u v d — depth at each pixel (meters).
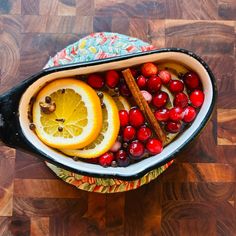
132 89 0.46
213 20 0.56
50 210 0.54
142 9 0.56
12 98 0.42
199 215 0.54
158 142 0.47
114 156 0.47
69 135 0.45
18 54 0.54
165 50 0.44
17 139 0.42
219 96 0.55
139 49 0.49
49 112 0.45
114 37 0.50
